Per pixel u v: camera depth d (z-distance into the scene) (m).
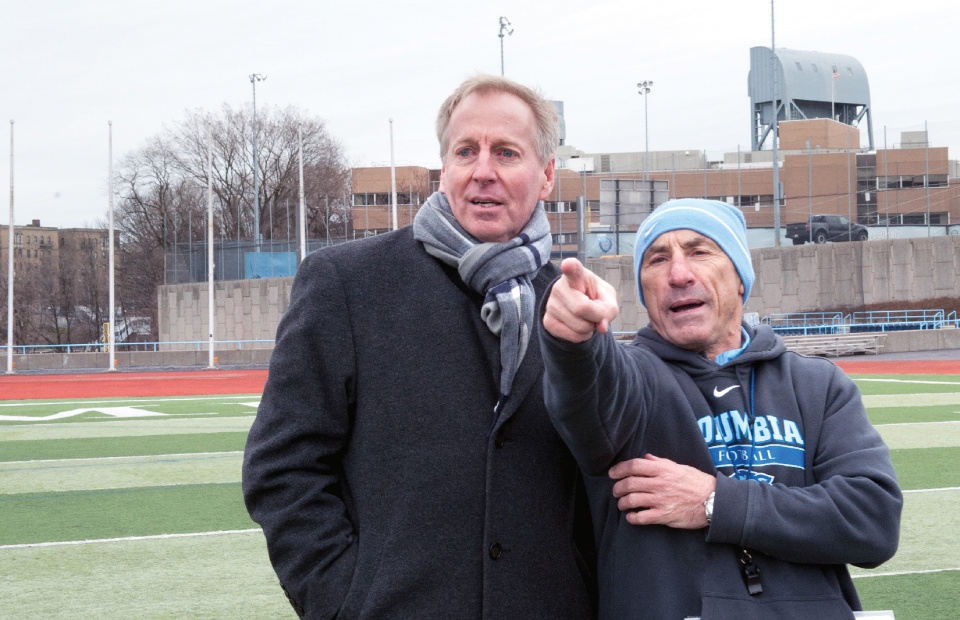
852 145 68.12
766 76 76.62
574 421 2.29
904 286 38.53
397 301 2.63
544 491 2.54
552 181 2.81
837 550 2.36
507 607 2.43
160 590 5.68
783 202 56.09
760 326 2.72
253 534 7.08
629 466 2.43
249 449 2.57
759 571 2.38
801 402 2.59
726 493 2.36
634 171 63.31
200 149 60.62
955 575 5.80
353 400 2.60
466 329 2.59
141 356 36.34
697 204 2.66
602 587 2.52
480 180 2.59
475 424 2.53
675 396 2.53
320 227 62.66
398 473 2.51
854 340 32.19
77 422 14.62
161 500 8.35
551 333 2.14
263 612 5.26
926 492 8.33
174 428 13.70
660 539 2.43
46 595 5.59
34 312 68.94
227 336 44.00
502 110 2.62
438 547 2.46
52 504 8.19
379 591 2.43
